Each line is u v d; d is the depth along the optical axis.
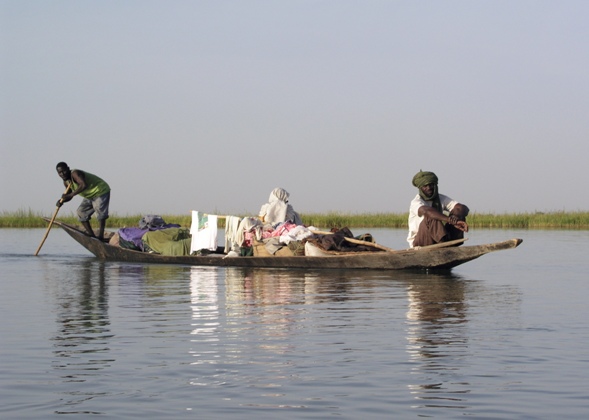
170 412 5.51
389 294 11.53
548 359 6.97
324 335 8.13
